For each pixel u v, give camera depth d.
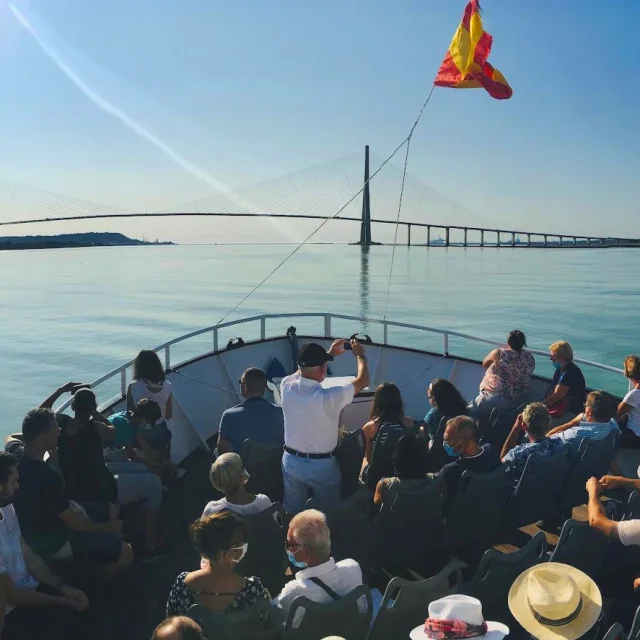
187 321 31.94
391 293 47.56
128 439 5.31
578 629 2.69
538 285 55.62
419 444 3.94
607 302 40.00
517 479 4.35
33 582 3.60
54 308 38.03
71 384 5.43
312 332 27.45
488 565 3.07
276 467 4.61
